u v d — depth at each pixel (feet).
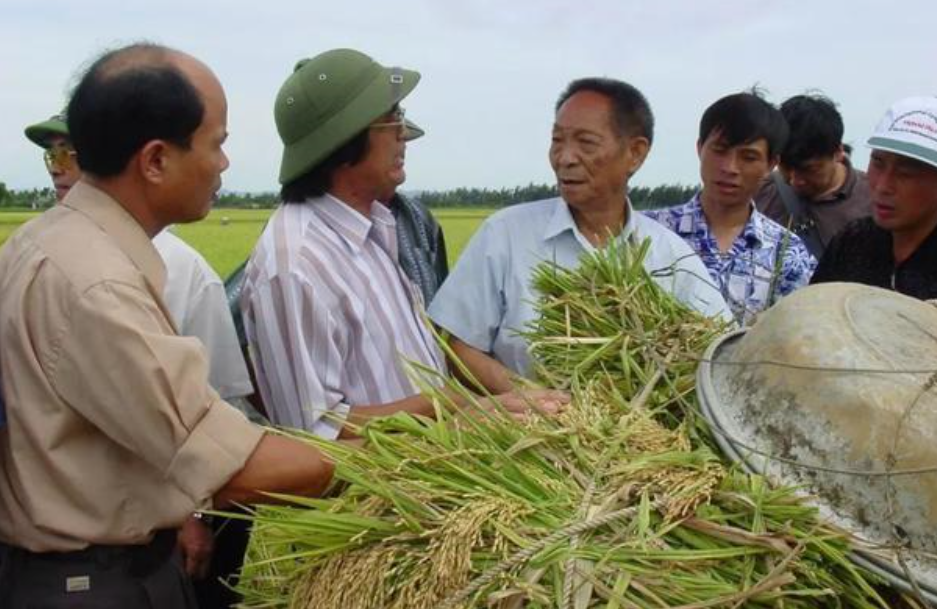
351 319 10.26
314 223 10.55
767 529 6.63
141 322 7.18
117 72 7.60
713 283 11.74
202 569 10.77
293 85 10.73
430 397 8.22
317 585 6.73
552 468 7.33
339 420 8.71
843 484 6.77
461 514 6.53
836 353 7.13
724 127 13.97
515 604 6.10
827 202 16.85
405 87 10.84
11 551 7.73
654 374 8.85
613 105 11.13
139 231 7.81
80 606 7.51
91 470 7.40
